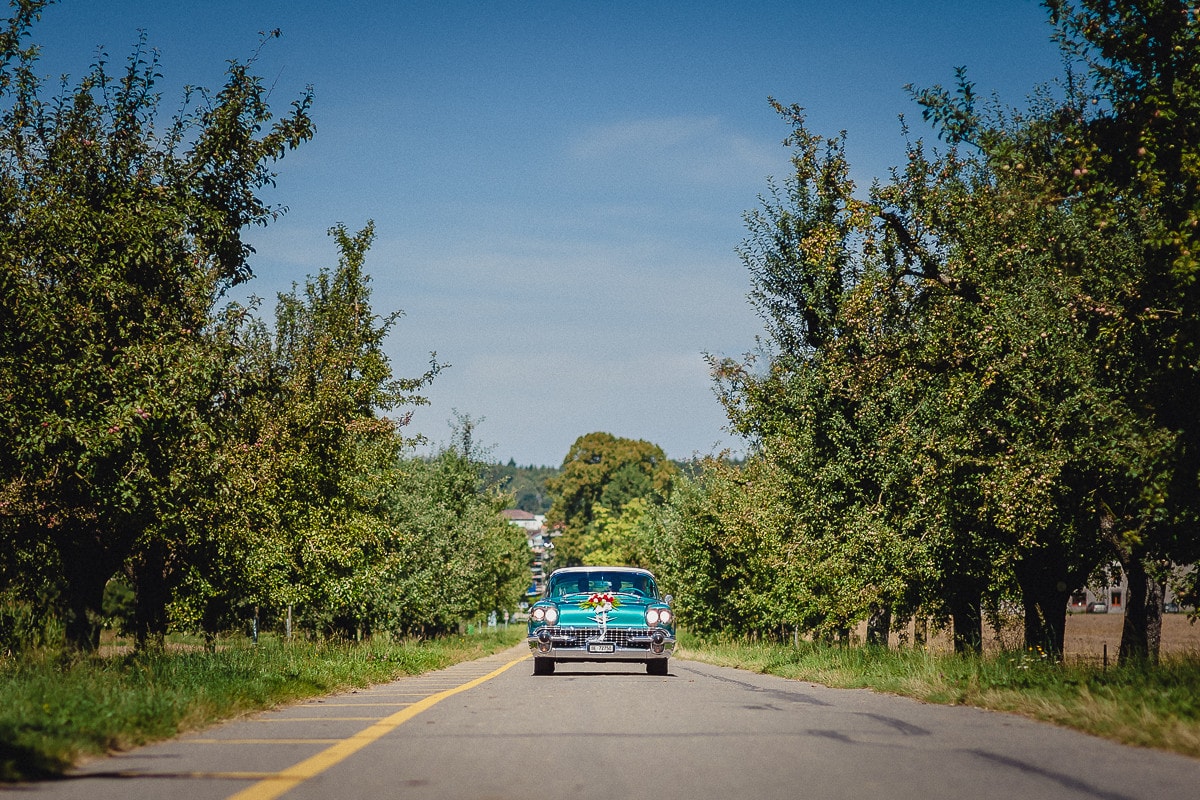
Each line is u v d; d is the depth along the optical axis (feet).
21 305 42.70
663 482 432.25
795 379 80.28
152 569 65.41
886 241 59.52
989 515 58.13
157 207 48.44
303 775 21.94
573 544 447.83
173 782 21.15
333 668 56.24
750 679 61.72
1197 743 24.89
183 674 41.86
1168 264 41.68
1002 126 60.39
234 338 53.31
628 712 35.96
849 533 69.67
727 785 20.54
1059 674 42.68
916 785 20.52
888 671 55.06
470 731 30.09
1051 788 20.15
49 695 30.94
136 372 44.37
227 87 52.95
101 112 50.24
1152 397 44.93
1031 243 52.31
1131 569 52.60
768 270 83.87
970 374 54.54
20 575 57.52
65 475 46.01
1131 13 41.91
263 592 68.95
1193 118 40.47
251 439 67.77
